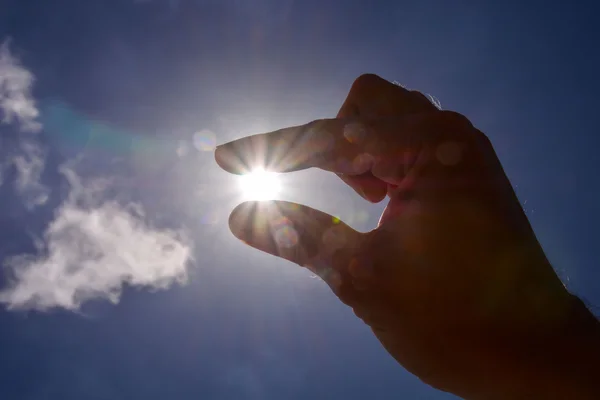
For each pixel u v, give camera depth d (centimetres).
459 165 35
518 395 33
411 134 36
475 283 33
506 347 33
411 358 34
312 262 35
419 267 34
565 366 32
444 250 34
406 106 39
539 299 33
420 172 35
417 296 33
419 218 34
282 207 35
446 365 33
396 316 34
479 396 33
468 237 34
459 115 36
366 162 36
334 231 35
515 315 33
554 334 33
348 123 36
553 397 32
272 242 35
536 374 32
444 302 33
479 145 35
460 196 34
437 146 35
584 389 32
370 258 34
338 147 36
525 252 33
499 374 33
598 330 33
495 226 34
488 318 33
